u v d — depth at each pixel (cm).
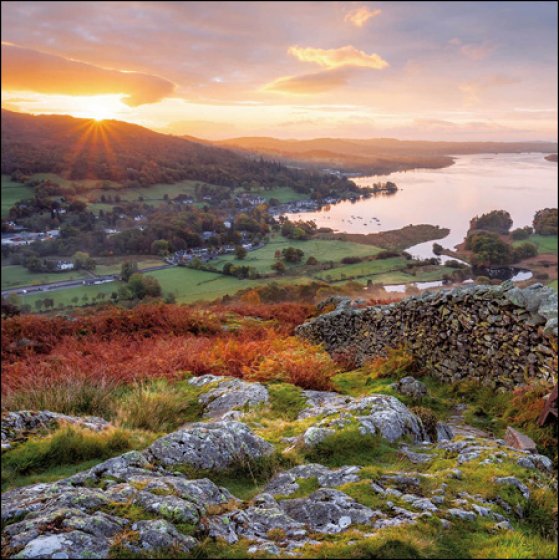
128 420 781
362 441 575
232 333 1739
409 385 895
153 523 327
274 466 521
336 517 385
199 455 513
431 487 444
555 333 715
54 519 327
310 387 998
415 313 1141
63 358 1285
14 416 690
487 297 891
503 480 456
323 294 3562
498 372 861
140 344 1504
